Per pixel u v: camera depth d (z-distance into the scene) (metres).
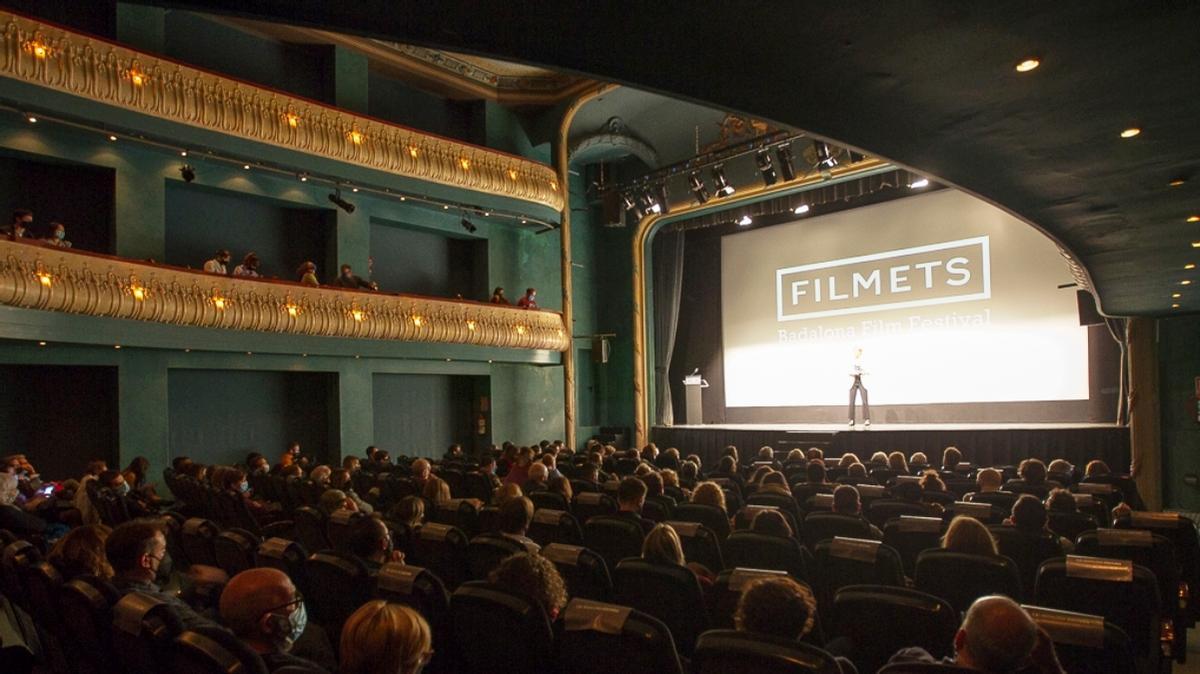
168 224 13.42
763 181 16.84
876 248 17.50
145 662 2.59
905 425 16.62
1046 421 15.00
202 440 13.70
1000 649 2.08
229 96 12.46
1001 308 15.60
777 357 19.25
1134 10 3.27
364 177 14.49
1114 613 3.37
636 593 3.74
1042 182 6.03
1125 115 4.58
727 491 7.61
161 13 12.80
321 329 13.31
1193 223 7.29
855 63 3.85
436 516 6.40
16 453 11.59
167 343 11.40
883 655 3.20
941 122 4.71
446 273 18.19
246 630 2.49
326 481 7.96
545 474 7.85
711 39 3.57
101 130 11.31
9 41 9.90
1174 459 13.32
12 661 3.70
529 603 2.89
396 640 1.95
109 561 3.38
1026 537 4.59
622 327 20.47
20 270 9.33
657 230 20.70
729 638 2.35
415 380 17.47
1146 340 12.98
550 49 3.66
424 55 16.81
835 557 4.08
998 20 3.38
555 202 17.88
